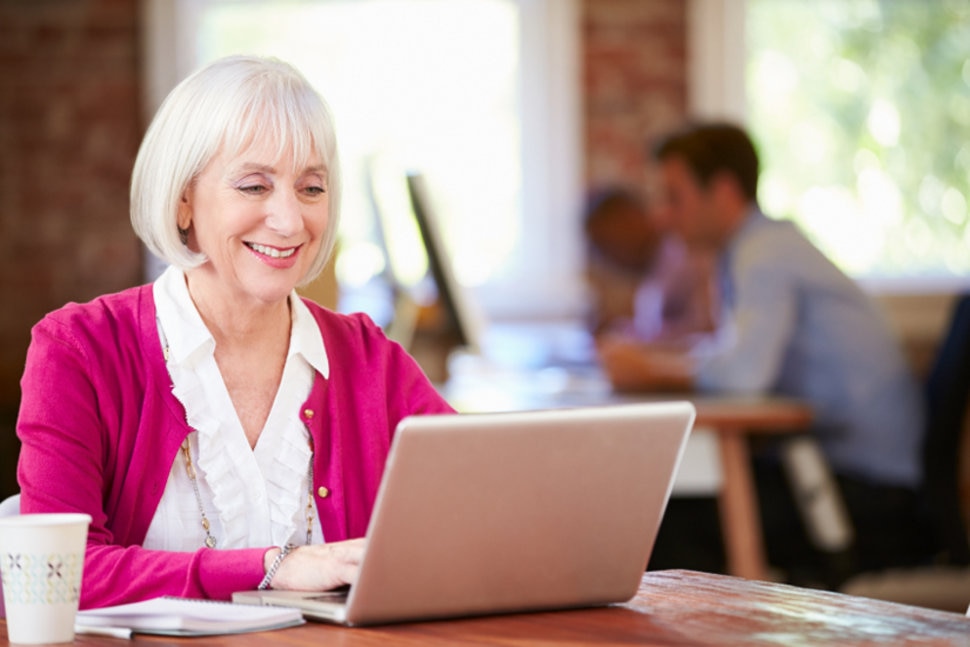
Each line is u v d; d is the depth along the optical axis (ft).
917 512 15.05
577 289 24.22
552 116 24.26
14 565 5.07
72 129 23.59
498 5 24.27
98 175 23.67
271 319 7.13
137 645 5.05
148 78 23.62
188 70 23.68
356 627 5.37
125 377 6.83
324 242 7.18
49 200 23.63
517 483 5.41
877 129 24.86
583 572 5.67
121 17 23.56
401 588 5.32
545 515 5.52
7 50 23.45
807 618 5.54
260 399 7.10
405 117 24.26
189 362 6.89
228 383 7.05
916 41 24.90
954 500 14.74
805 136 24.77
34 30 23.47
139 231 6.98
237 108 6.73
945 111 24.93
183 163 6.77
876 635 5.20
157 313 6.98
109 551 6.15
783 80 24.64
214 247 6.84
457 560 5.39
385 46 24.22
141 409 6.83
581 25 24.20
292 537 6.94
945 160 24.93
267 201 6.79
